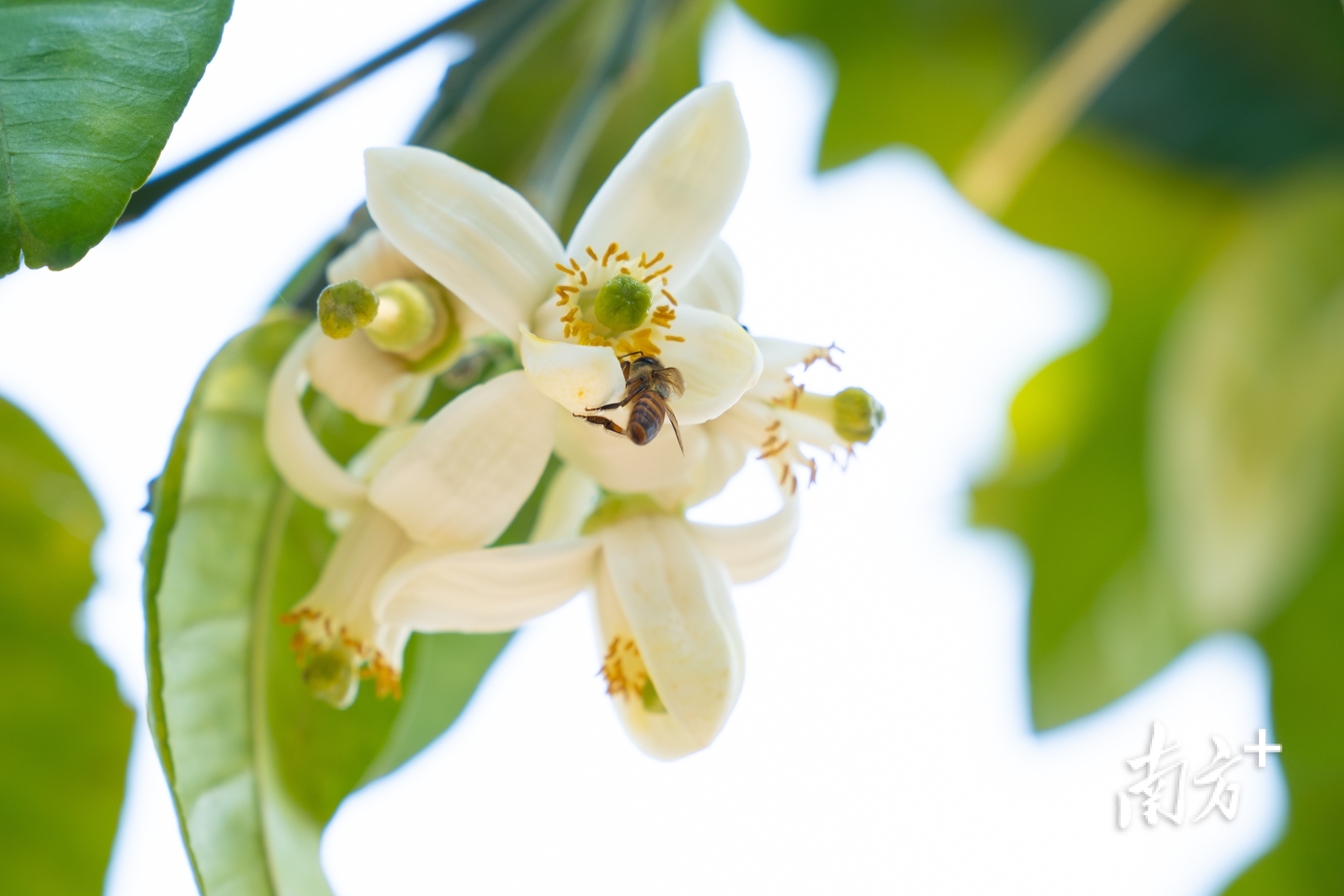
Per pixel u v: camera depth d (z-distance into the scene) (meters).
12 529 0.46
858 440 0.39
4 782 0.45
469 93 0.43
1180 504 0.53
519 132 0.46
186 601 0.40
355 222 0.41
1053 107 0.52
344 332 0.38
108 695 0.46
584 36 0.46
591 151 0.49
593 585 0.40
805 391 0.40
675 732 0.40
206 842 0.40
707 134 0.39
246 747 0.40
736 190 0.39
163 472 0.40
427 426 0.39
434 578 0.39
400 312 0.39
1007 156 0.52
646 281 0.39
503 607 0.39
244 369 0.40
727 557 0.40
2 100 0.38
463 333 0.40
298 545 0.41
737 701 0.39
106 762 0.46
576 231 0.39
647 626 0.39
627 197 0.39
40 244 0.37
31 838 0.45
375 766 0.41
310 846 0.41
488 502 0.39
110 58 0.38
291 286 0.43
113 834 0.46
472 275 0.39
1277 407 0.52
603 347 0.38
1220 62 0.54
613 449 0.39
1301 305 0.52
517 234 0.39
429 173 0.39
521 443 0.39
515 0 0.43
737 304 0.40
